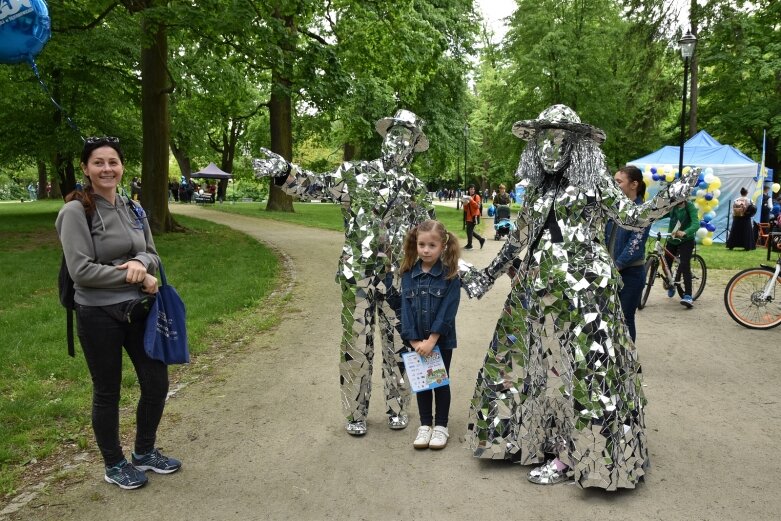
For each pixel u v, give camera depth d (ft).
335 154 165.17
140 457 11.09
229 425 13.39
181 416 13.92
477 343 20.25
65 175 74.90
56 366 16.98
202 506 9.98
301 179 12.13
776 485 10.39
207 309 24.57
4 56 12.03
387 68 59.31
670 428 12.92
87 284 9.69
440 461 11.54
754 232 48.75
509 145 102.32
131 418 13.64
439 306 11.86
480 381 11.39
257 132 128.77
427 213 13.14
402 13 55.83
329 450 12.10
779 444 12.07
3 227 59.62
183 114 83.61
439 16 84.12
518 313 10.98
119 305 9.98
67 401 14.29
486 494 10.23
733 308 22.54
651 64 78.33
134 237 10.28
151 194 53.57
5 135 70.23
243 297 27.17
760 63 71.97
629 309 16.21
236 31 41.45
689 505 9.75
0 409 13.84
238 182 178.09
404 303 12.01
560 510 9.67
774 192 64.90
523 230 11.13
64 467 11.37
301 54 47.91
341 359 12.71
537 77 94.02
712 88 82.28
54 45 45.06
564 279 10.20
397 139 12.67
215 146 147.43
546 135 10.44
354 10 52.90
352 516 9.62
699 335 21.16
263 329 22.25
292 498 10.21
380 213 12.54
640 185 15.66
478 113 161.38
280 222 74.02
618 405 9.96
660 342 20.20
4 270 34.22
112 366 10.21
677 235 25.41
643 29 77.00
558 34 90.89
